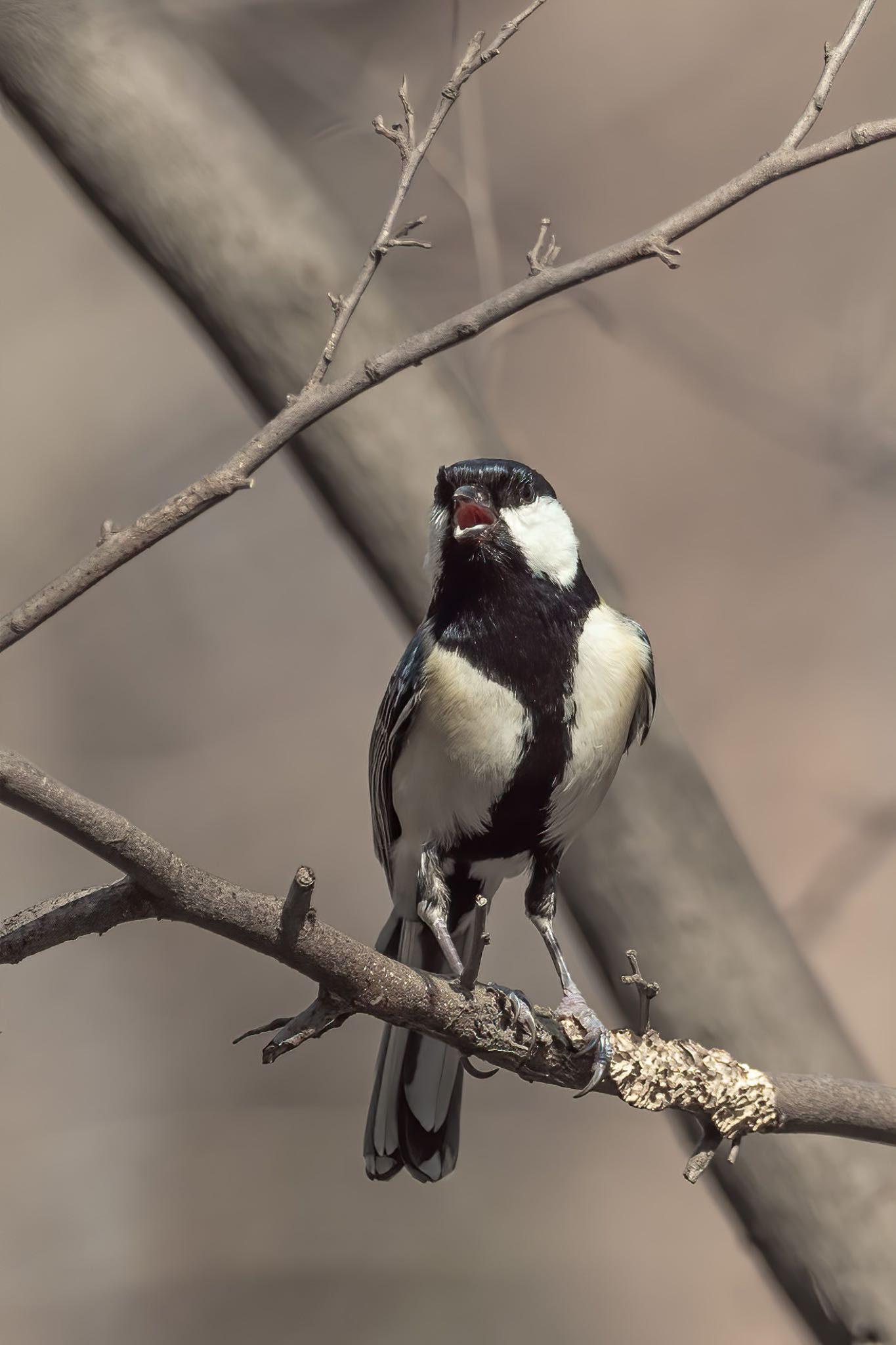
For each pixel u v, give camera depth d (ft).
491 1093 43.19
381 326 20.54
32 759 45.75
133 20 20.90
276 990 44.62
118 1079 43.06
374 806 24.00
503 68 46.21
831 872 26.12
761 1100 16.21
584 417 46.16
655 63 46.80
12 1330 39.40
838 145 13.65
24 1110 42.24
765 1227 18.34
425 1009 15.65
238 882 44.88
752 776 43.04
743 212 45.44
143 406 47.09
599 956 19.83
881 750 43.32
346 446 20.65
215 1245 40.68
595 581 23.02
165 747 46.50
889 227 44.65
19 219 46.47
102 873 43.62
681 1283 40.37
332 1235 40.75
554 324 44.98
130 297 47.21
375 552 21.15
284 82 33.09
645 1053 16.42
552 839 21.53
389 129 14.16
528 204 45.75
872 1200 17.94
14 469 46.01
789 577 45.70
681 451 46.16
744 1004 18.93
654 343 36.47
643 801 19.95
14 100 20.71
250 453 13.19
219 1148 41.86
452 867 23.08
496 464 21.22
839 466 36.40
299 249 20.39
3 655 46.11
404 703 21.91
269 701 47.09
